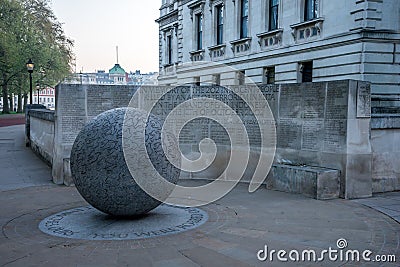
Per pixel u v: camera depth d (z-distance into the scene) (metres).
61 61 54.50
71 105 10.95
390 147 9.96
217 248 5.51
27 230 6.38
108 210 6.43
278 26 22.03
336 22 18.42
